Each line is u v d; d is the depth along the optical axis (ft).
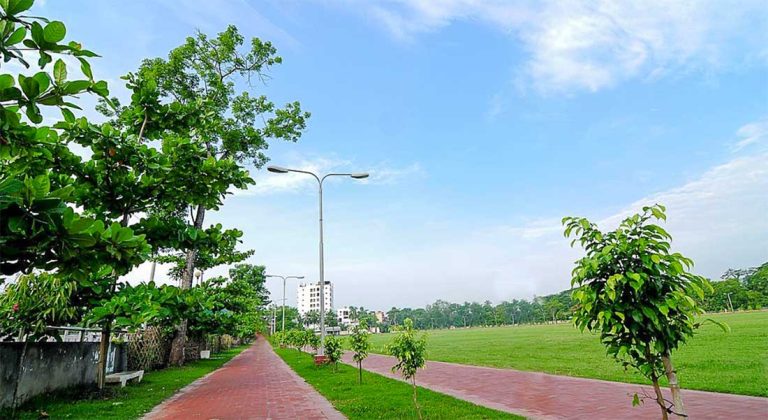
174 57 73.67
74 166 30.60
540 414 26.84
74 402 34.24
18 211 14.35
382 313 503.61
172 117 39.65
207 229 36.60
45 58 12.39
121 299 32.53
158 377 55.88
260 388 46.19
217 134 73.72
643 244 12.41
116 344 53.57
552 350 79.20
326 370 61.21
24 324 35.12
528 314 459.73
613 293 12.13
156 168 32.37
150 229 33.86
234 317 85.71
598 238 13.37
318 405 34.14
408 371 27.02
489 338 151.02
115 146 31.58
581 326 13.76
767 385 30.86
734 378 34.65
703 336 76.38
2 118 13.43
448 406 29.66
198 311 45.44
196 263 82.28
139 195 34.30
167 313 36.14
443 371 56.39
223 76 80.28
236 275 131.44
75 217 15.06
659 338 12.69
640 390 33.32
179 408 33.76
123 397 37.68
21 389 30.60
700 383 33.73
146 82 38.86
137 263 18.76
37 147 17.13
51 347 35.09
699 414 24.38
